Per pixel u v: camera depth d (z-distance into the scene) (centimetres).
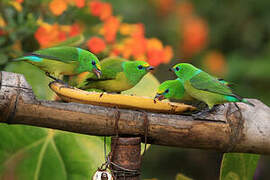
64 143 465
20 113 446
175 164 684
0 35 477
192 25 690
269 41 702
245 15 702
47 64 452
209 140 451
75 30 479
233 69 677
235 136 451
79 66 453
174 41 686
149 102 450
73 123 448
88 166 464
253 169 462
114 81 455
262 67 661
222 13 708
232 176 462
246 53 696
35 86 468
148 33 679
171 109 451
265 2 694
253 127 452
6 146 463
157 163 684
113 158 448
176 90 454
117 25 478
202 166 687
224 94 450
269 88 666
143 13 682
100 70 453
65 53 452
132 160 448
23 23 476
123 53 478
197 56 690
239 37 703
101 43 475
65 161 464
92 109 448
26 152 464
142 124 449
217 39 702
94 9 480
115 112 448
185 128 450
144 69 454
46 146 464
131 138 448
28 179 462
